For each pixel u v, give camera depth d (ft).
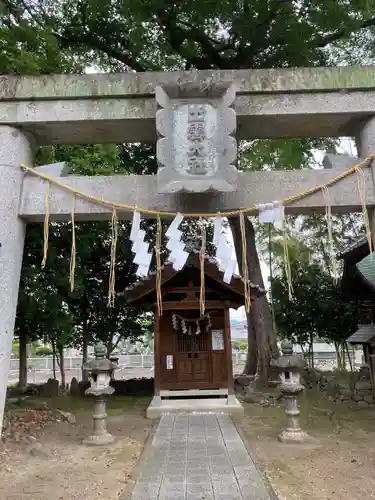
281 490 16.47
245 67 50.42
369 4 35.83
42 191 22.40
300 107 22.30
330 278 59.57
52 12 44.65
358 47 49.78
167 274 34.50
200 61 51.21
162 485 16.90
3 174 22.04
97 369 24.81
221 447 22.77
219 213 21.48
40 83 22.58
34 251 37.93
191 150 20.53
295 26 40.83
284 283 60.95
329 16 38.29
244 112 22.22
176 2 41.75
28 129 23.21
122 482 17.69
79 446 23.67
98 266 52.85
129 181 22.27
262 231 62.28
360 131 23.27
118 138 24.63
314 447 22.82
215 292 36.65
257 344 48.52
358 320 54.80
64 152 37.83
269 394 41.57
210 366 37.29
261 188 22.04
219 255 21.11
